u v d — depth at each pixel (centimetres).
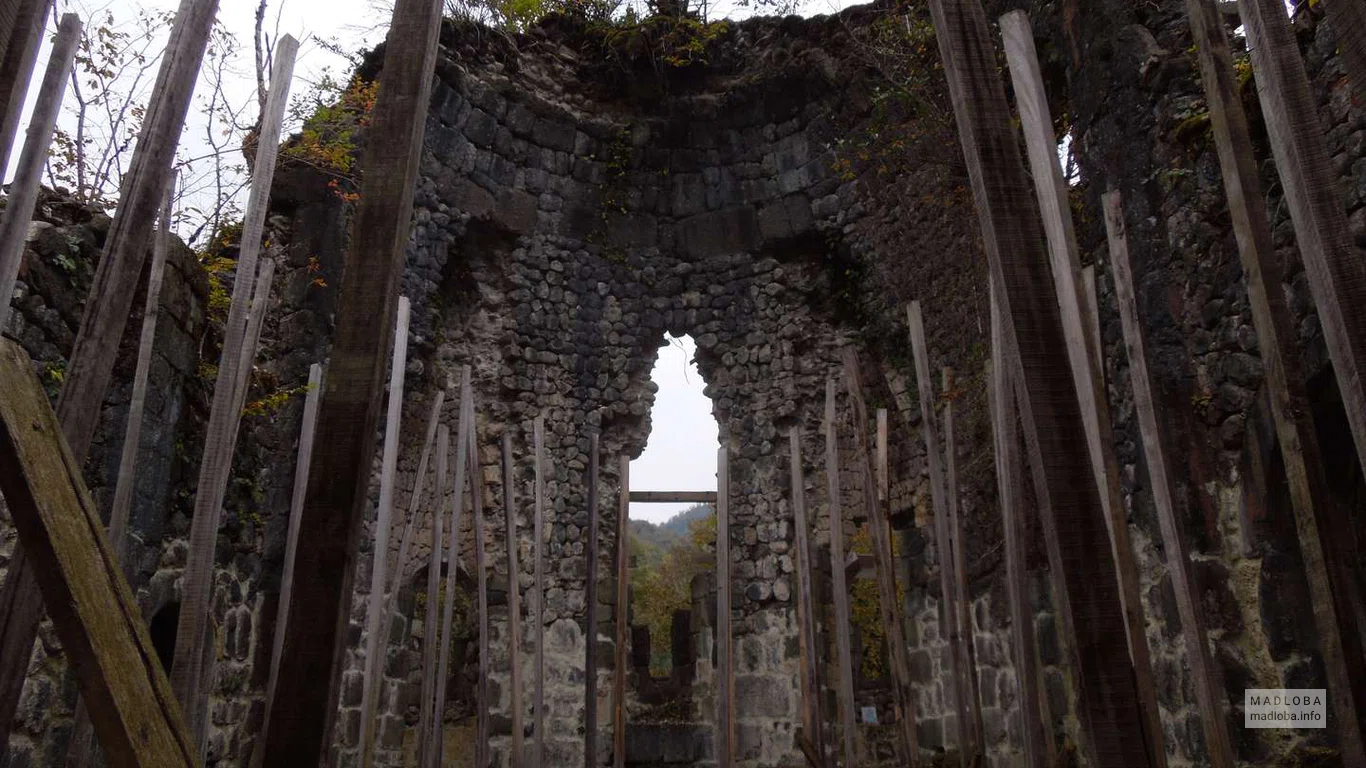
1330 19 196
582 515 1156
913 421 1021
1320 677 495
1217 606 541
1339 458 502
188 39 256
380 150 220
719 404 1208
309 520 194
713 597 1122
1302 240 219
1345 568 273
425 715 604
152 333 381
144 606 598
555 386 1177
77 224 528
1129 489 619
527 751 1046
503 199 1177
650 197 1263
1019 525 379
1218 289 564
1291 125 221
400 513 1026
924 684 966
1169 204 605
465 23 1154
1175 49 626
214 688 690
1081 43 708
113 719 145
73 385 229
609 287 1229
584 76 1262
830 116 1175
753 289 1214
